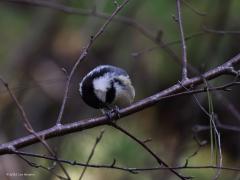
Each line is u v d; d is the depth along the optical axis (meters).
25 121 5.98
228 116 12.02
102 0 11.30
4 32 12.61
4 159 10.52
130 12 11.54
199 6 11.59
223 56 11.68
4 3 12.68
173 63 12.05
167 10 11.47
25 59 12.45
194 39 11.76
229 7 11.19
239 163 11.70
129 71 12.18
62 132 6.08
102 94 6.55
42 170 10.85
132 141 11.58
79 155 11.35
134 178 11.20
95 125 6.09
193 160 11.47
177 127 12.43
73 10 9.78
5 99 11.89
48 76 12.34
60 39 12.53
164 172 10.87
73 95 12.45
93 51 12.39
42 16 12.63
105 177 11.30
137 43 12.23
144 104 6.22
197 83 6.34
